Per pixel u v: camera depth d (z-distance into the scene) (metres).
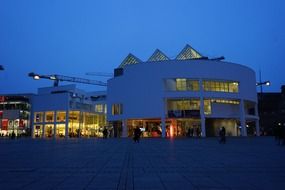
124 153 20.27
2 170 11.41
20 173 10.62
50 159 16.03
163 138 55.22
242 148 25.20
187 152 20.94
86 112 89.69
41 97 86.12
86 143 38.22
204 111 61.22
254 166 12.62
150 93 60.34
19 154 19.80
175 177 9.67
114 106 65.88
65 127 82.69
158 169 11.73
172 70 59.62
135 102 61.88
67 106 82.69
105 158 16.55
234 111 64.75
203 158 16.38
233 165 13.04
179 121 62.59
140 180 9.07
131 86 62.78
